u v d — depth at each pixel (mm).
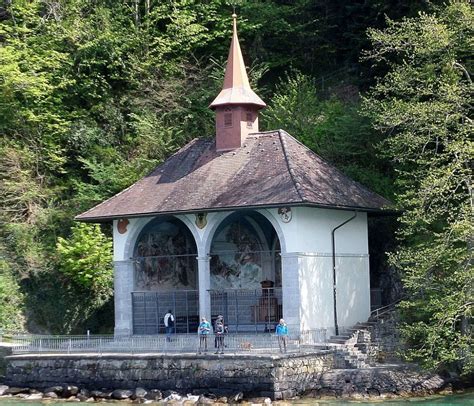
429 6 59031
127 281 50531
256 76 66562
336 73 70062
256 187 47156
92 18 69812
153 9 72188
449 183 42500
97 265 56375
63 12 70500
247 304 51188
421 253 41781
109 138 66312
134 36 69938
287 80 71062
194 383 41438
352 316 49406
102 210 51031
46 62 66125
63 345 46500
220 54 72375
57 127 64562
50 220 60406
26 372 45500
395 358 46312
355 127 57812
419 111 44094
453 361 44375
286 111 61781
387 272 54750
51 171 64250
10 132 64438
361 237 50875
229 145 51375
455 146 41594
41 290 56125
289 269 46094
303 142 59469
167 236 52906
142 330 51000
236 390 40438
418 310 45656
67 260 56000
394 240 55125
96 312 57125
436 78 47000
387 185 55812
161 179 51625
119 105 68188
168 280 52719
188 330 50062
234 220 50812
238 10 72250
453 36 46406
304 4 71812
